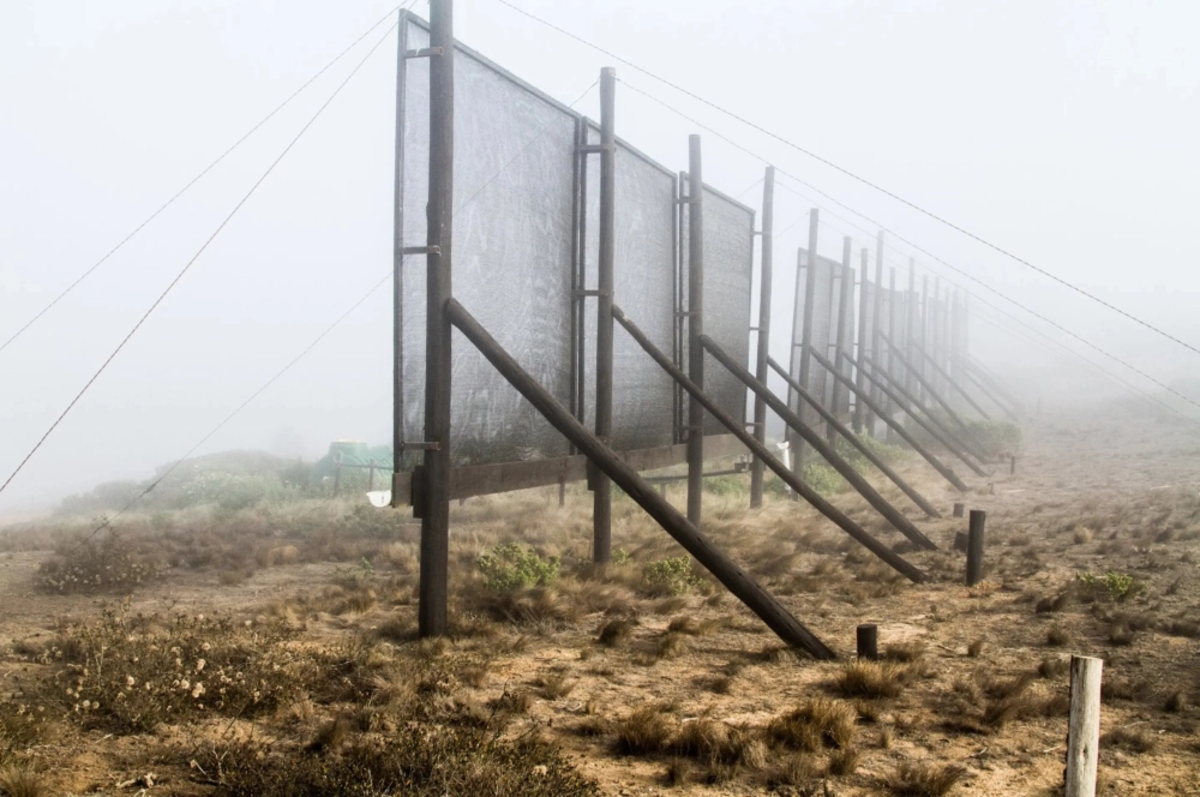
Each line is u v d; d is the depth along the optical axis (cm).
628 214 1559
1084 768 488
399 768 536
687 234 1836
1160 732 709
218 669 736
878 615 1141
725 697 791
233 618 1055
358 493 2594
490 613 1096
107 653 755
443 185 977
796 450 2495
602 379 1420
